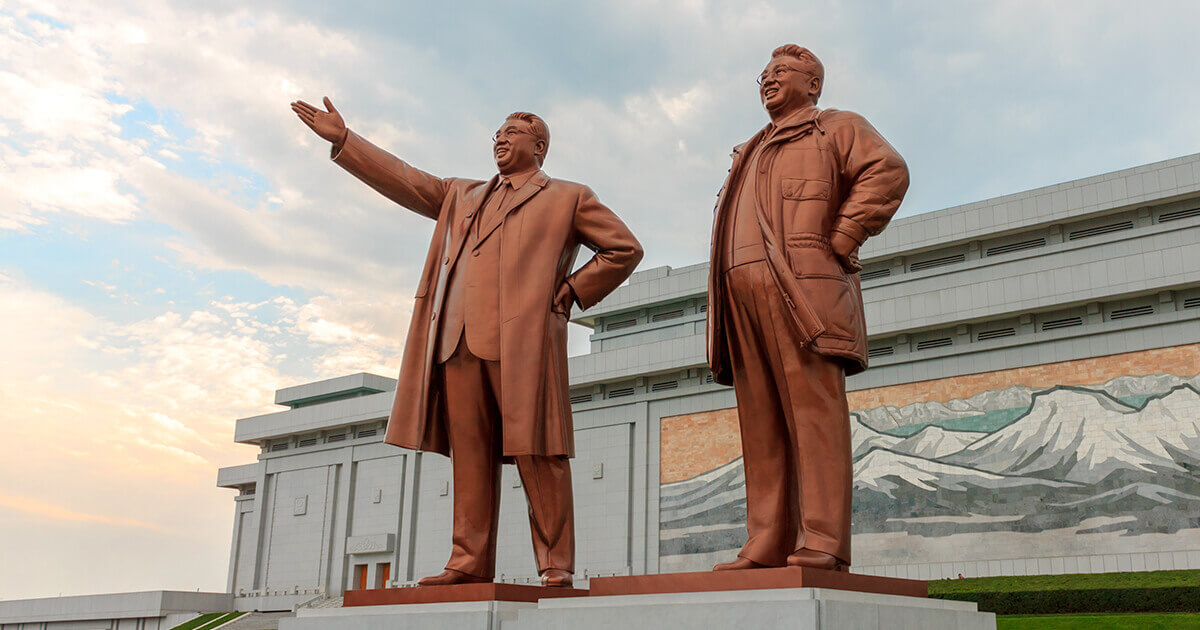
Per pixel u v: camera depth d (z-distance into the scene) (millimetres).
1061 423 26859
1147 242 31812
